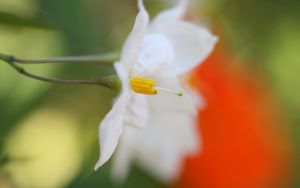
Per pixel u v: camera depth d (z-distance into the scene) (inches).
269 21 11.3
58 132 9.9
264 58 11.3
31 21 7.7
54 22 9.5
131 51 6.7
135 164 10.0
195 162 10.1
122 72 6.6
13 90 9.4
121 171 9.2
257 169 10.4
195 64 7.4
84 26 9.9
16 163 8.2
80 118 10.1
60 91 9.9
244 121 10.2
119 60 7.2
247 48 11.2
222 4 11.0
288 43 11.4
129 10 10.6
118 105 6.4
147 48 7.1
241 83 10.8
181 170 10.0
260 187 10.5
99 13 10.4
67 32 9.8
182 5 7.5
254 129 10.3
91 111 10.2
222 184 10.1
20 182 8.9
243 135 10.2
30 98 9.5
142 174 10.0
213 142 10.1
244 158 10.2
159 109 7.6
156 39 7.2
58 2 9.7
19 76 9.5
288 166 11.1
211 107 10.1
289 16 11.3
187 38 7.4
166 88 7.4
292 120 11.3
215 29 10.7
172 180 9.9
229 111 10.1
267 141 10.6
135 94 6.9
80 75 9.8
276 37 11.3
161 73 7.4
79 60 7.1
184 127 8.8
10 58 6.8
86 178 9.6
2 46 9.6
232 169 10.2
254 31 11.2
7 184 8.7
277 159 10.8
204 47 7.4
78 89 10.1
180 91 7.4
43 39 9.7
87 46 10.0
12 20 7.7
